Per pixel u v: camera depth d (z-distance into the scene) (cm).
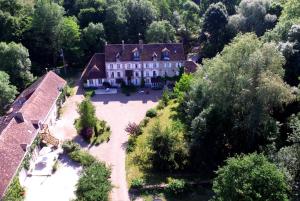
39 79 9044
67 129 7781
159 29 10700
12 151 6000
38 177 6238
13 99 8475
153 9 11450
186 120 7281
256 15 10250
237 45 5788
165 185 5853
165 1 12175
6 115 7881
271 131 5747
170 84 9956
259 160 4444
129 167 6444
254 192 4162
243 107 5812
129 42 11406
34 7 11338
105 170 5712
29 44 10750
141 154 6744
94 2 11606
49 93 8256
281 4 10731
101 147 7119
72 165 6538
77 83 10169
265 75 5397
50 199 5741
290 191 4556
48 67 10919
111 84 10081
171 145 6256
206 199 5662
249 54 5706
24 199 5747
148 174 6222
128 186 5972
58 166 6506
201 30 11450
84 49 10944
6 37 10431
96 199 5022
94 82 9962
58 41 10600
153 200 5678
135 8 11294
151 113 8138
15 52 9038
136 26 11444
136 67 9931
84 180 5328
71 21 10638
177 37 12119
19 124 6650
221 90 5962
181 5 13088
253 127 5675
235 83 5800
